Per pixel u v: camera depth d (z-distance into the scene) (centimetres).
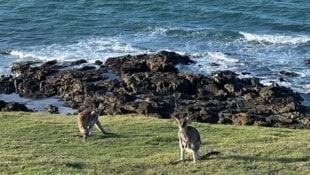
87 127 3403
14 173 2456
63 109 4947
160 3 8069
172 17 7662
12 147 3172
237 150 2855
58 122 3819
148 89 5222
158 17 7669
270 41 6775
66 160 2673
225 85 5222
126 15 7725
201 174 2428
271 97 5009
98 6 8044
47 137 3422
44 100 5178
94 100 4972
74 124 3753
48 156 2895
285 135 3553
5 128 3638
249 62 6081
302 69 5872
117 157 2964
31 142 3303
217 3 8019
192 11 7806
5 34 7112
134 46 6712
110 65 5878
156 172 2475
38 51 6556
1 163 2612
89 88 5212
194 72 5744
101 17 7650
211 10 7800
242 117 4472
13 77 5659
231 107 4847
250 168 2502
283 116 4662
